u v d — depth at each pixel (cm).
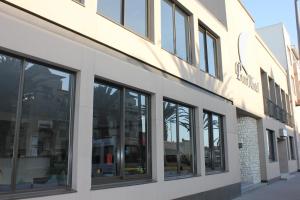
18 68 583
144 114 888
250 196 1379
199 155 1105
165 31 1045
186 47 1162
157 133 891
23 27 573
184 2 1141
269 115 2114
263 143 1892
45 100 624
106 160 746
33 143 596
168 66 996
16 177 562
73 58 662
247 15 1841
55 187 619
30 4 610
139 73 850
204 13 1284
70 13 685
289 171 2453
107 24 779
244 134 1789
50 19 642
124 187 747
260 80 1983
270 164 1948
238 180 1401
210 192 1135
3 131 552
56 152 632
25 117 587
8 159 555
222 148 1337
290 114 2838
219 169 1280
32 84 604
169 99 988
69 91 672
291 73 3075
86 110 674
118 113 799
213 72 1359
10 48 550
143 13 952
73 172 642
